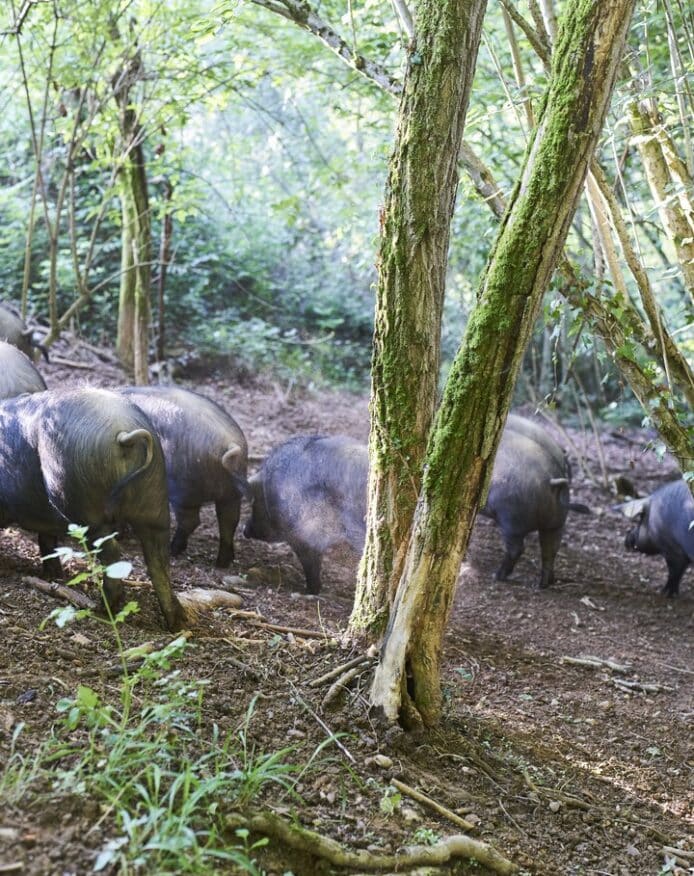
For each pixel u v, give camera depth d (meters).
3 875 2.68
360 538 6.00
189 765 3.19
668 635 6.71
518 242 3.64
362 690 4.11
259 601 5.59
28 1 7.16
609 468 11.35
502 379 3.76
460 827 3.55
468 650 5.68
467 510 3.89
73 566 5.36
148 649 4.15
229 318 13.10
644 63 6.44
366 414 11.40
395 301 4.23
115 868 2.76
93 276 11.95
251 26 7.97
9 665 3.80
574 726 4.84
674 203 5.39
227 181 13.80
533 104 5.83
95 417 4.52
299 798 3.41
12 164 12.43
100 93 8.73
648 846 3.84
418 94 4.13
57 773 3.03
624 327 4.87
